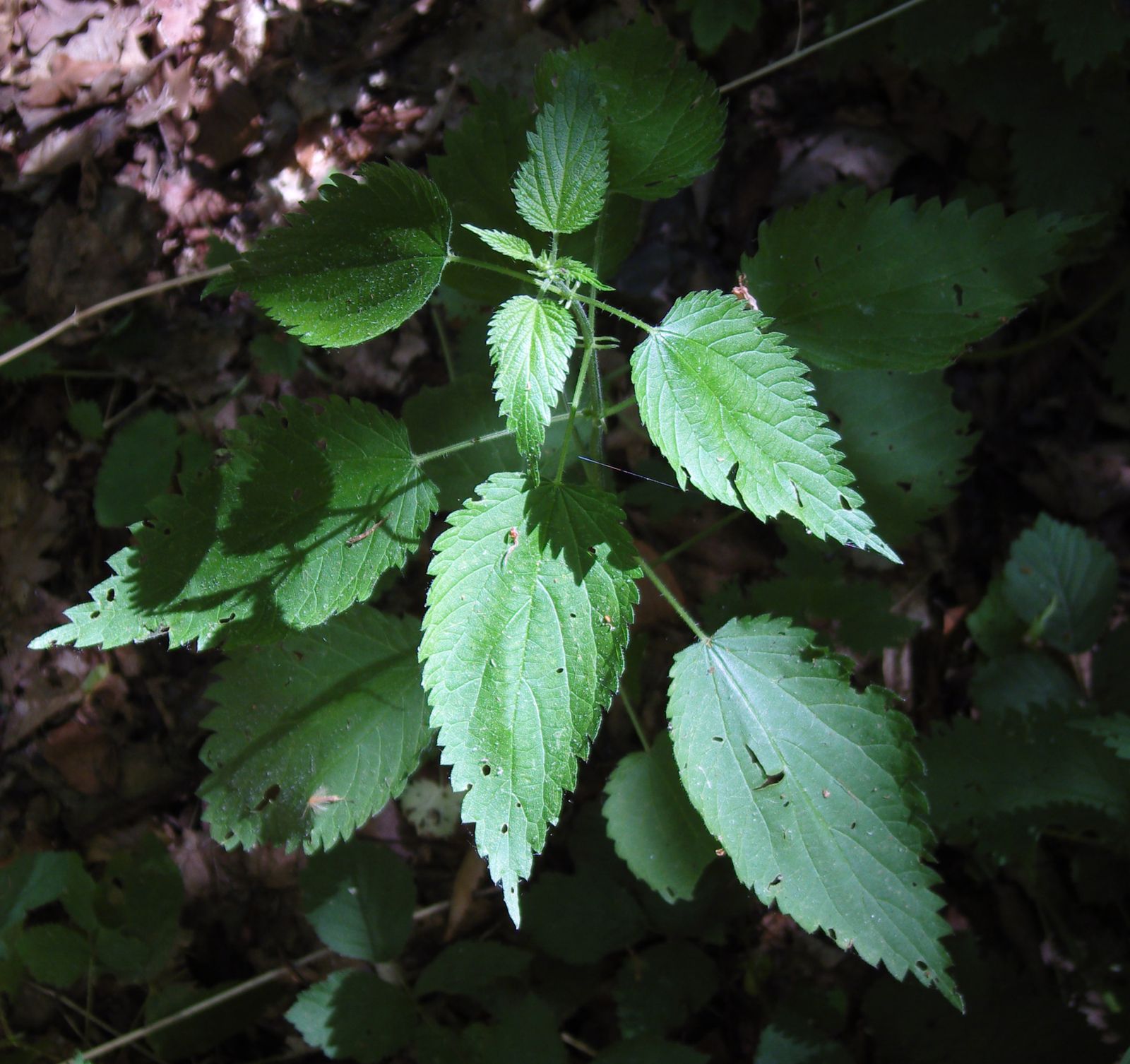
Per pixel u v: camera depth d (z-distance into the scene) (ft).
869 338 1.14
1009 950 1.43
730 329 0.95
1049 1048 1.25
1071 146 1.46
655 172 1.13
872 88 1.61
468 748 0.92
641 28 1.08
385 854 1.36
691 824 1.16
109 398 1.61
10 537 1.57
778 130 1.61
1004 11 1.42
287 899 1.50
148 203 1.60
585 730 0.94
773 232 1.16
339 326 1.00
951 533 1.58
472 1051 1.30
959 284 1.12
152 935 1.37
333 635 1.16
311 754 1.14
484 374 1.30
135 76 1.61
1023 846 1.29
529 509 0.98
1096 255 1.54
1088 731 1.30
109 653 1.54
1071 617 1.46
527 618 0.95
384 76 1.59
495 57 1.58
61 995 1.50
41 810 1.53
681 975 1.34
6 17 1.62
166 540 1.00
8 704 1.54
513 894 0.91
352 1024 1.30
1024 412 1.61
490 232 0.99
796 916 1.03
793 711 1.05
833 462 0.92
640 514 1.55
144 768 1.53
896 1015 1.30
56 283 1.60
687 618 1.08
